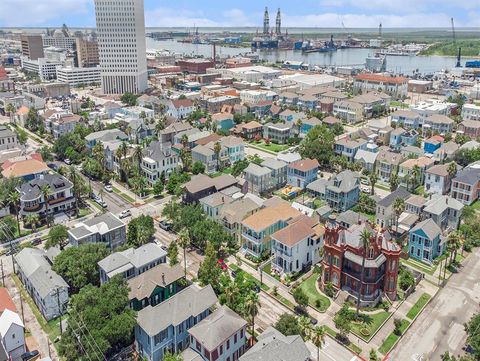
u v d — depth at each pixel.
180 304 78.94
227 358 73.25
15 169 141.00
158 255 95.00
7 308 79.81
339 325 80.50
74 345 73.19
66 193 131.25
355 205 136.75
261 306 90.31
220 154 169.12
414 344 80.31
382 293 92.56
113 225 108.38
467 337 80.88
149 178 154.25
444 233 115.12
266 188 146.25
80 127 197.62
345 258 91.88
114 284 82.19
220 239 107.69
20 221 126.31
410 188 145.75
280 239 99.69
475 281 99.31
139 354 77.62
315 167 149.62
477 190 138.62
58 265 92.75
